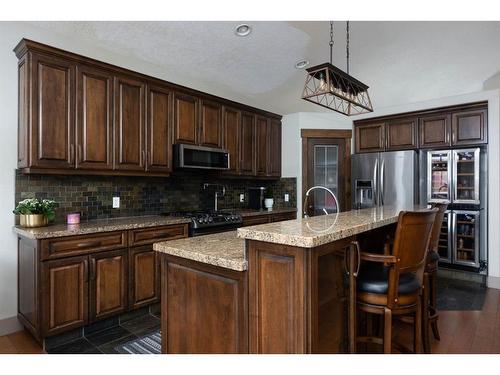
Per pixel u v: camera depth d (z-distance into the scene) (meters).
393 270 1.65
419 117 4.55
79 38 2.92
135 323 2.83
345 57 3.62
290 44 3.34
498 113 3.85
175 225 3.21
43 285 2.31
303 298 1.32
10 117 2.62
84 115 2.77
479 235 4.01
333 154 5.10
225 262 1.52
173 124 3.50
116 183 3.34
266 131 4.86
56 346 2.41
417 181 4.45
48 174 2.76
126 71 3.05
